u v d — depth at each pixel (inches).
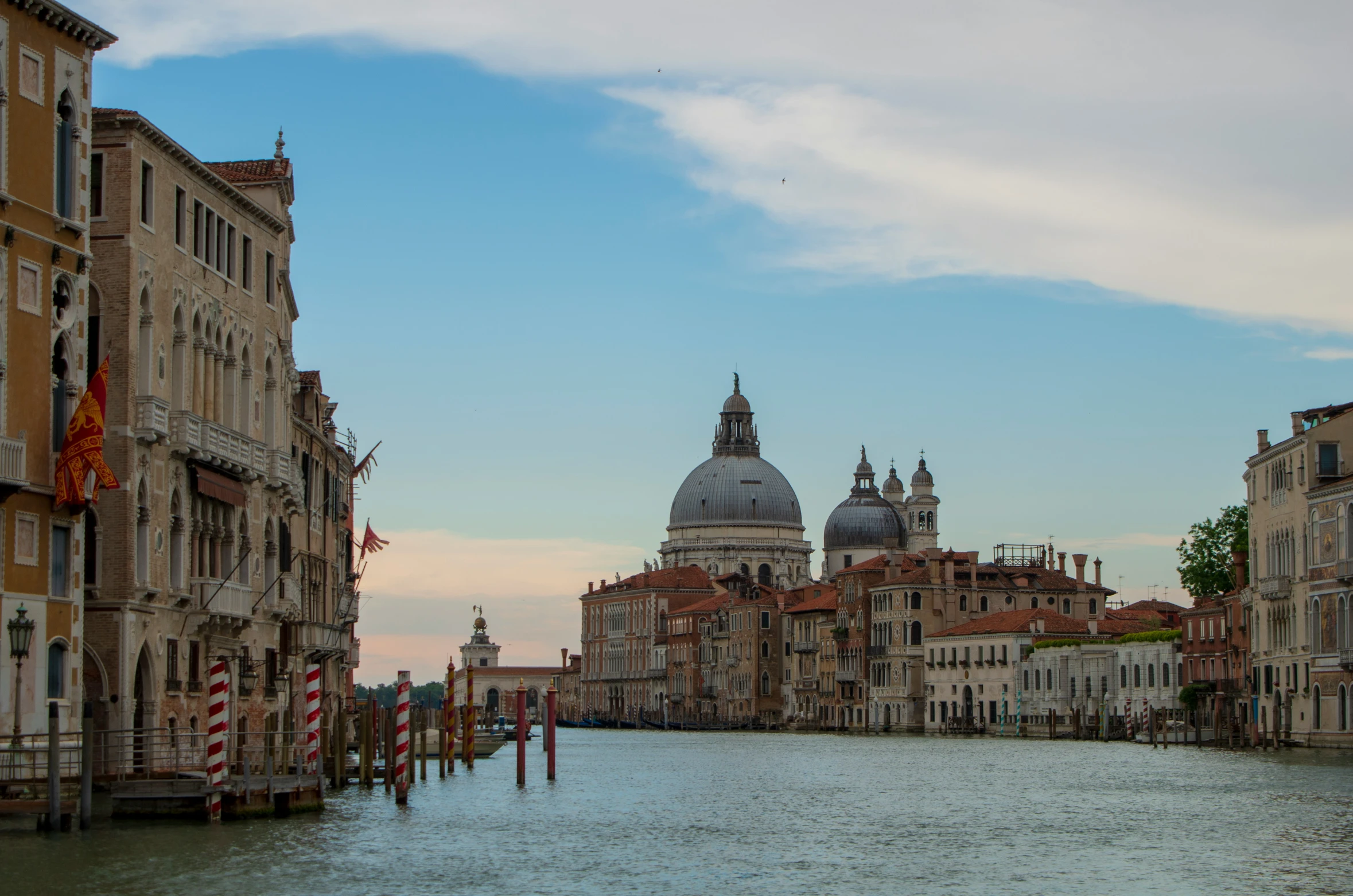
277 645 2728.8
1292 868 1713.8
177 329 2263.8
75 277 1915.6
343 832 1947.6
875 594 7372.1
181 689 2251.5
